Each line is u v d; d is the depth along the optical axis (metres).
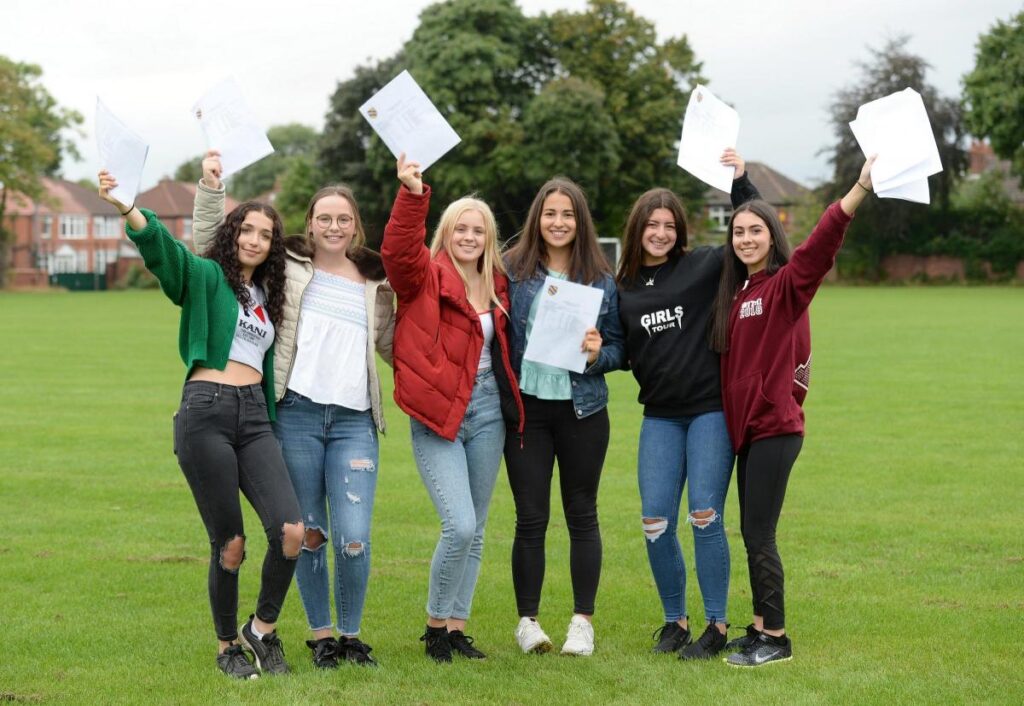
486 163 57.00
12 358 21.31
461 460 5.48
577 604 5.71
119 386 16.95
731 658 5.39
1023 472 10.34
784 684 5.06
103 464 10.82
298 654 5.62
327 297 5.38
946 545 7.80
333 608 6.50
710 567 5.59
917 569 7.18
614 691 5.01
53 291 68.31
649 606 6.52
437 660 5.48
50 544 7.80
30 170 67.44
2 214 69.19
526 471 5.67
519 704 4.84
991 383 16.94
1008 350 22.03
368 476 5.36
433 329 5.40
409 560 7.54
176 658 5.49
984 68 56.19
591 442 5.66
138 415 13.98
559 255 5.77
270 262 5.26
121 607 6.37
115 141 4.86
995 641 5.72
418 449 5.51
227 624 5.25
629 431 13.07
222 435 5.05
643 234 5.61
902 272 63.97
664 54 59.62
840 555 7.54
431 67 57.25
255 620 5.28
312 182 73.88
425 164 5.20
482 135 55.94
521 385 5.62
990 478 10.09
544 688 5.04
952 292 52.38
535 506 5.68
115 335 27.53
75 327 30.70
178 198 100.88
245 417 5.09
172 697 4.91
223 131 5.35
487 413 5.57
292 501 5.08
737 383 5.41
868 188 4.98
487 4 57.75
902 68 63.06
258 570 7.31
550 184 5.68
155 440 12.17
